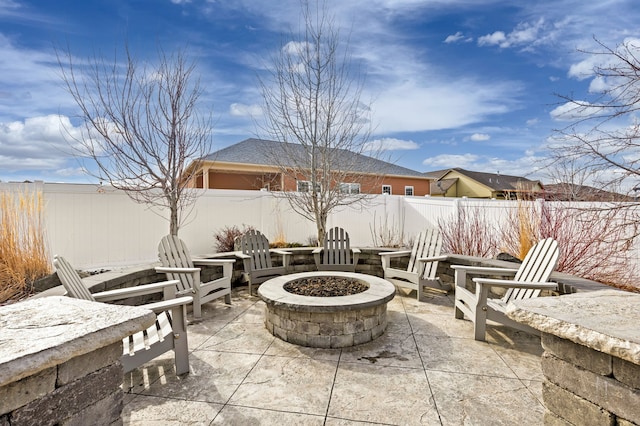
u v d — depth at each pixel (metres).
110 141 5.03
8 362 0.98
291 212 9.01
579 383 1.39
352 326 3.09
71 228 6.18
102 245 6.52
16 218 4.25
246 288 5.26
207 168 10.24
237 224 8.29
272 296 3.33
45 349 1.08
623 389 1.23
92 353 1.29
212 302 4.51
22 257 4.21
